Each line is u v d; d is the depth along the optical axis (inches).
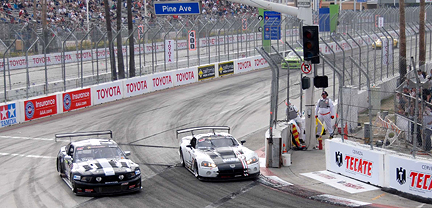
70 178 1459.2
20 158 1929.1
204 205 1327.5
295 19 4566.9
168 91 3499.0
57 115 2783.0
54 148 2080.5
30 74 3764.8
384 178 1457.9
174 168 1756.9
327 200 1352.1
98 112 2842.0
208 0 7140.8
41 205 1353.3
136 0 6776.6
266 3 1907.0
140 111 2844.5
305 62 1911.9
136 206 1328.7
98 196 1424.7
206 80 3996.1
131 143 2144.4
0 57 3873.0
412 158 1387.8
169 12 3083.2
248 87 3582.7
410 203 1322.6
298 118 2055.9
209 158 1573.6
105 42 3292.3
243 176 1555.1
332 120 2197.3
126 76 3479.3
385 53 2888.8
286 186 1502.2
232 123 2516.0
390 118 1993.1
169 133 2325.3
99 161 1470.2
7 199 1422.2
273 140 1726.1
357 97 2229.3
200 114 2738.7
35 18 5334.6
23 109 2598.4
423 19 2945.4
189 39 3907.5
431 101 1662.2
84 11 6053.2
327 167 1686.8
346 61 2839.6
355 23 5113.2
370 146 1549.0
